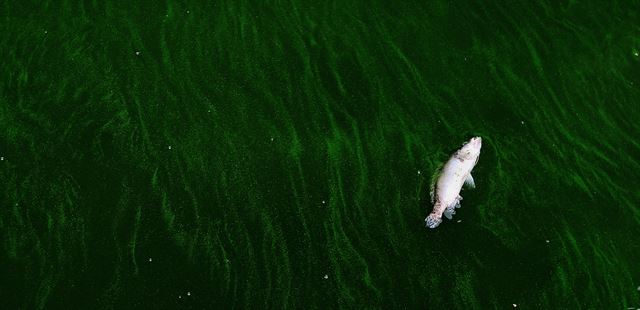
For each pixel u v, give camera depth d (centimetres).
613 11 752
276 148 596
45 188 554
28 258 511
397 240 536
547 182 586
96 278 502
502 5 746
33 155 575
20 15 691
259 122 617
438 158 593
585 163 605
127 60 658
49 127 597
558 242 544
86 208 543
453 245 534
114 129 600
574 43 717
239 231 536
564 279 521
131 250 520
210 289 502
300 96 642
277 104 633
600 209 571
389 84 660
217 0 721
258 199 557
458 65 686
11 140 584
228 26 696
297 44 688
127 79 643
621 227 561
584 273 527
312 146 599
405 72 672
